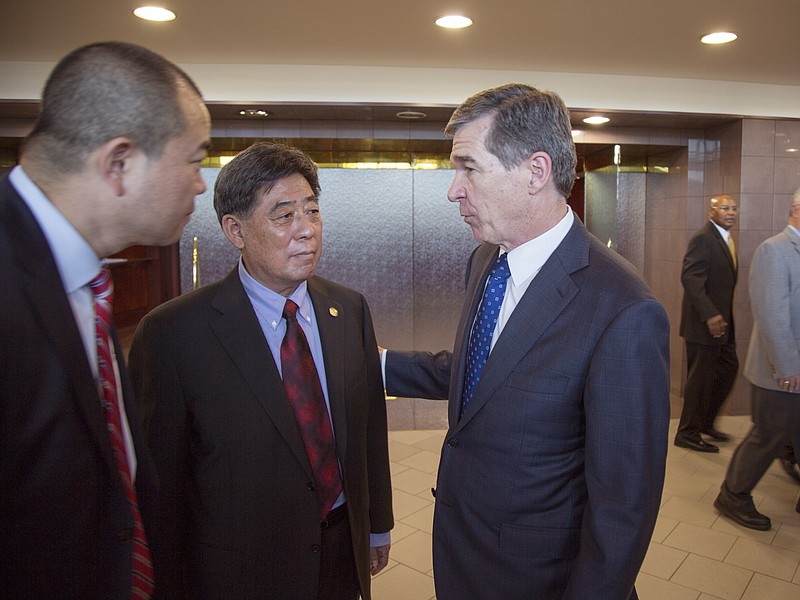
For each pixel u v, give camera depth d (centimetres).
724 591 250
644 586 253
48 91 76
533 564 116
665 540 291
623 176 535
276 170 126
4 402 69
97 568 82
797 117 453
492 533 119
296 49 357
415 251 501
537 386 114
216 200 133
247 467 129
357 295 160
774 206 461
